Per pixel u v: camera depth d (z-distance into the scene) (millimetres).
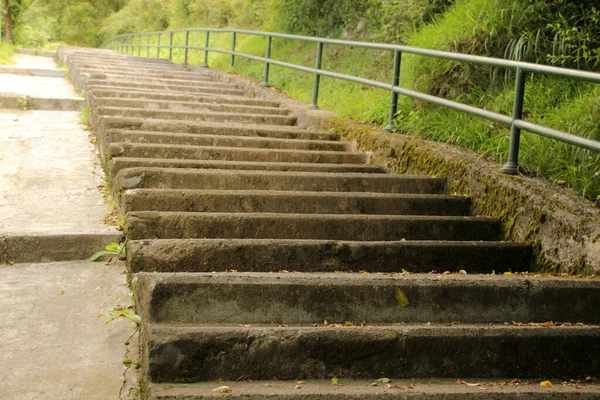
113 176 6051
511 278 3848
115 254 4949
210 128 7922
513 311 3695
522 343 3348
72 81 15477
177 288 3357
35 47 45531
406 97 8109
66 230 5094
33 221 5406
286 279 3516
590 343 3408
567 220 4539
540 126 5078
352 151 7699
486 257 4695
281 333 3178
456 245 4652
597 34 7082
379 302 3572
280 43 17703
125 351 3604
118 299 4250
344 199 5465
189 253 4277
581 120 5770
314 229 4902
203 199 5227
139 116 8680
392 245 4531
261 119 9320
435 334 3283
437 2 10320
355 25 14336
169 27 38438
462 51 7875
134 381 3293
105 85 11586
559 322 3725
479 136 6355
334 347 3197
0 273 4648
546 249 4680
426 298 3621
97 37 52156
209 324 3359
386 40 11602
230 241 4340
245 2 25109
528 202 4934
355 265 4469
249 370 3139
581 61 7039
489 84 7586
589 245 4316
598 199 4695
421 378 3250
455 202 5609
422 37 8859
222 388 2922
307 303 3498
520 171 5488
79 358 3504
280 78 14062
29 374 3318
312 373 3180
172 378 3064
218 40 26438
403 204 5547
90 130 9125
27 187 6387
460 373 3289
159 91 11320
